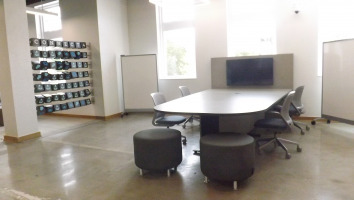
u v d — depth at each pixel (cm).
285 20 570
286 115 362
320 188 268
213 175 274
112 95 688
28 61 493
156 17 700
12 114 477
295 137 446
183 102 371
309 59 560
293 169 318
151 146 303
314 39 551
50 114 755
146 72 695
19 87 478
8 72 467
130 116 698
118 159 377
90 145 450
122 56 702
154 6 697
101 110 668
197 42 662
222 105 336
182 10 686
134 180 305
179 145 319
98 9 637
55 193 280
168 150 305
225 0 620
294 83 578
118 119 666
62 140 487
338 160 340
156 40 707
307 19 552
